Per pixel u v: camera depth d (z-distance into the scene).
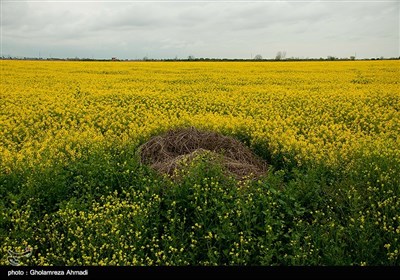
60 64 38.47
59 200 6.94
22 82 23.64
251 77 26.66
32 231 6.10
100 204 7.05
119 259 5.32
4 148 10.39
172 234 5.70
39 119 14.09
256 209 6.13
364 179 7.29
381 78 25.45
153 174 7.65
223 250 5.49
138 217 6.04
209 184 6.89
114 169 7.63
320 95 18.17
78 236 5.72
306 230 5.95
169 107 16.12
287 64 39.12
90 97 18.30
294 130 12.02
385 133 11.82
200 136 9.48
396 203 6.43
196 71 31.47
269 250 5.43
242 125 11.41
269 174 7.08
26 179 7.49
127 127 12.79
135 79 25.83
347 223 6.18
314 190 6.84
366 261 5.40
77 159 8.40
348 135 11.10
